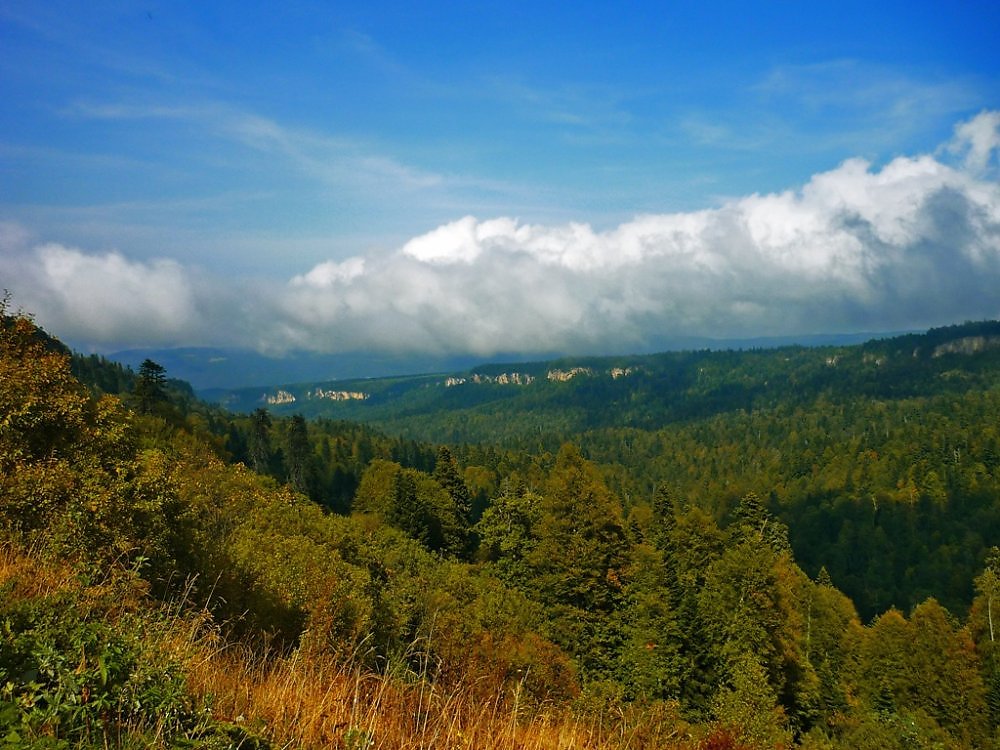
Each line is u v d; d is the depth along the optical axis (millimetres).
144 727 3588
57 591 5414
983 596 40438
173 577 9125
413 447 122875
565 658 20938
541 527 31125
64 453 10359
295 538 19156
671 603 27172
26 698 3295
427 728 5125
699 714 20906
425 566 31688
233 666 5711
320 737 4359
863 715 27484
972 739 29641
